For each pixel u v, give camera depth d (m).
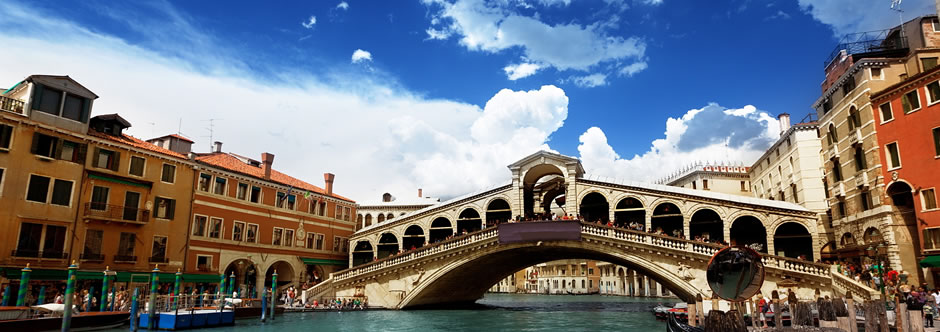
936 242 22.31
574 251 32.25
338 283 35.25
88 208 26.31
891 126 24.72
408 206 50.31
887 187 24.64
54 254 24.92
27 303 23.59
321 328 22.91
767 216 31.48
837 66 29.48
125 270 27.45
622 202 36.75
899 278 22.06
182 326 20.95
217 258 32.34
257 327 22.59
